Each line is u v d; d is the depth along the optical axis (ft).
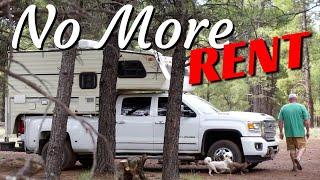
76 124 46.14
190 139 44.21
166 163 33.96
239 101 112.88
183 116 44.42
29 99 48.01
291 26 83.15
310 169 46.09
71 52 30.27
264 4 35.04
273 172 44.01
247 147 42.75
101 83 39.09
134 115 45.70
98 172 37.29
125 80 46.34
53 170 29.99
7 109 48.60
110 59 38.86
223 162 41.98
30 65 48.32
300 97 130.41
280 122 45.62
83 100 47.42
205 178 39.78
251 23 34.35
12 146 48.01
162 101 45.50
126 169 34.83
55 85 47.83
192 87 48.14
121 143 45.75
